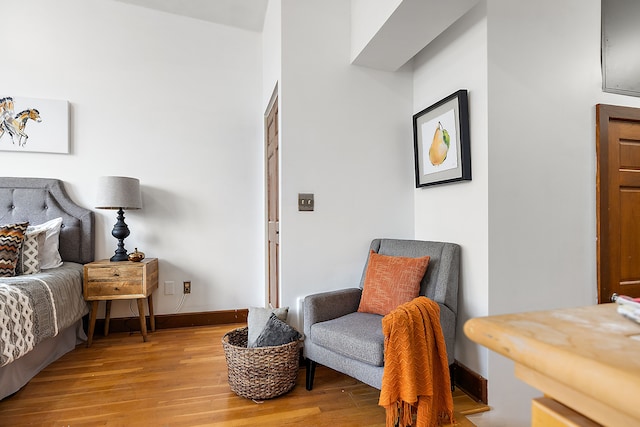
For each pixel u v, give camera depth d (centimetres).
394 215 259
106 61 303
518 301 192
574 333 38
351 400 189
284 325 202
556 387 38
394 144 260
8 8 284
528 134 196
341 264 247
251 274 334
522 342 37
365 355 166
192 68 323
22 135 282
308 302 203
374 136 256
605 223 208
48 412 175
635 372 27
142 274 270
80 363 234
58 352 244
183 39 321
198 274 322
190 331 302
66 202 288
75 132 296
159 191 313
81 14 298
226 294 328
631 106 217
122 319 300
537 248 196
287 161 237
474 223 198
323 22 246
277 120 264
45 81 290
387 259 217
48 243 265
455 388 203
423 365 154
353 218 250
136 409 178
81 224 288
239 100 334
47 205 284
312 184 241
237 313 328
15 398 189
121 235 285
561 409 38
